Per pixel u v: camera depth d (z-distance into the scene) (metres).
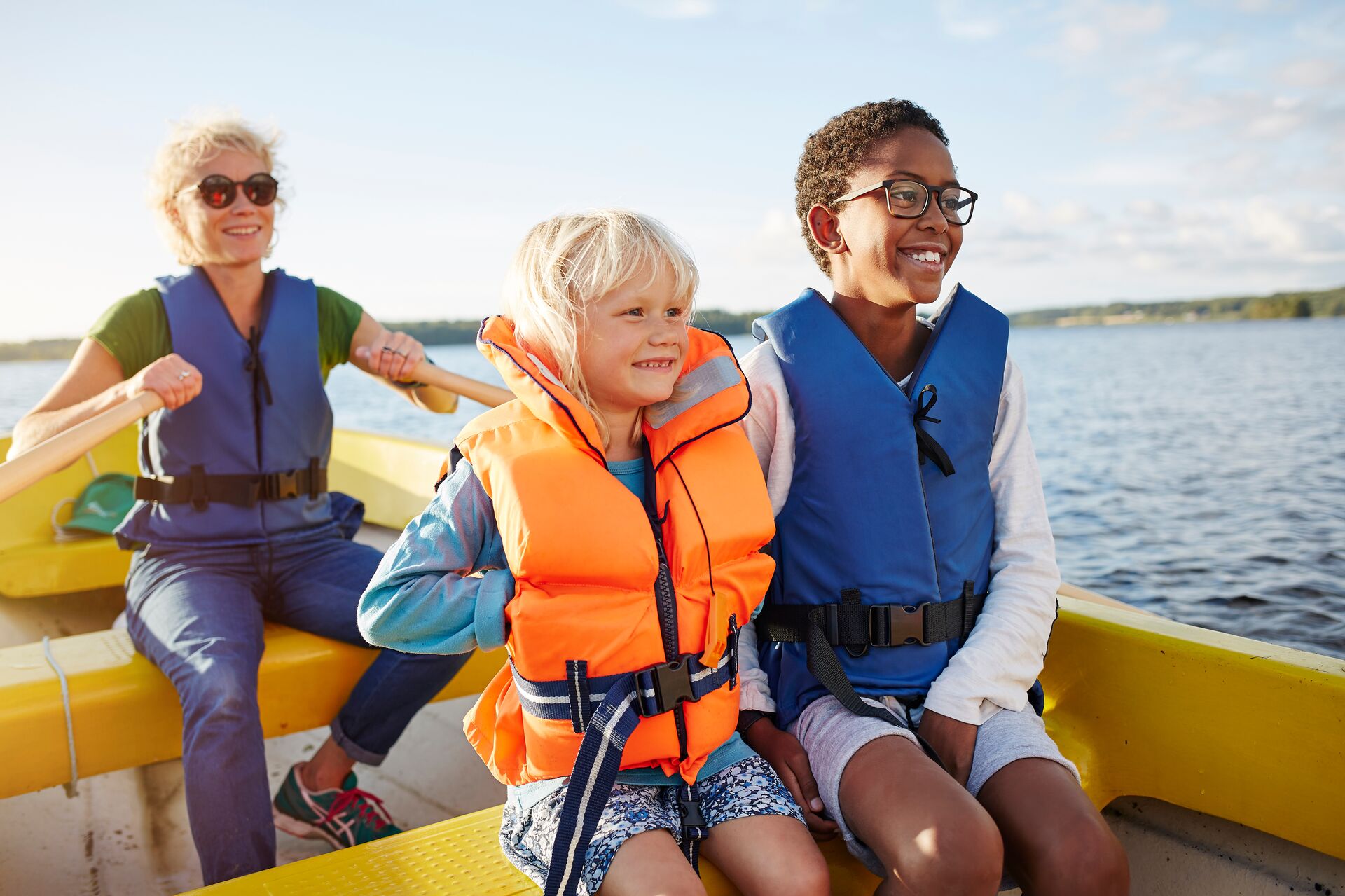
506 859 1.25
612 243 1.21
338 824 1.92
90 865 2.04
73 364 2.06
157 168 2.15
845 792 1.25
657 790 1.24
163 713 1.80
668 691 1.18
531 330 1.27
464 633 1.19
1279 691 1.39
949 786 1.17
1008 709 1.39
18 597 2.88
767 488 1.50
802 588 1.46
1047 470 8.55
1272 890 1.45
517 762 1.24
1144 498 7.10
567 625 1.16
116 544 3.00
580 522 1.17
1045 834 1.17
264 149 2.20
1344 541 5.46
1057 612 1.56
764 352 1.54
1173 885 1.58
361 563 2.11
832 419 1.45
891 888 1.16
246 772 1.65
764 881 1.12
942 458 1.45
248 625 1.88
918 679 1.42
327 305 2.29
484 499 1.24
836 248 1.59
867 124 1.53
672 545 1.23
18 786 1.69
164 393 1.85
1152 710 1.54
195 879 2.03
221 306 2.10
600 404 1.29
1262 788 1.42
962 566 1.47
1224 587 4.64
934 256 1.50
